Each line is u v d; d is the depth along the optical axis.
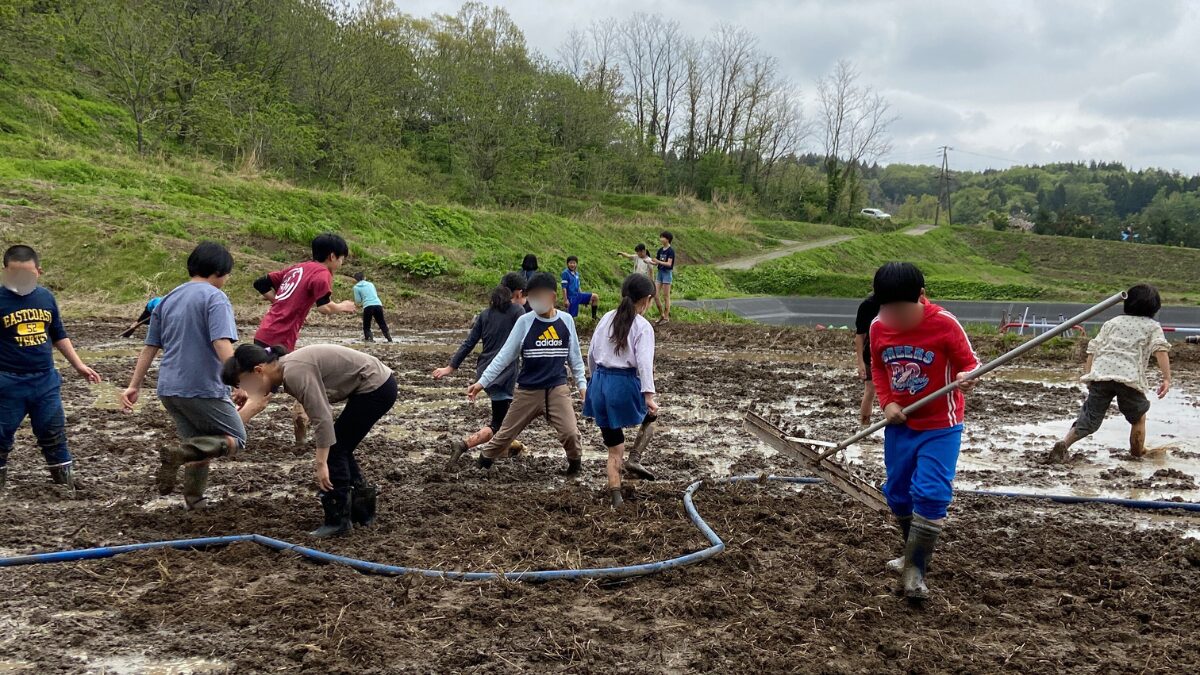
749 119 88.31
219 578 4.91
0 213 21.97
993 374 14.01
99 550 5.21
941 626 4.52
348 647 4.08
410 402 10.76
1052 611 4.75
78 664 3.92
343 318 20.50
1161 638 4.44
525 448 8.47
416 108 60.78
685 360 15.20
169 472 5.66
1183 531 6.31
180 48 40.59
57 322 6.56
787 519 6.19
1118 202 170.75
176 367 5.83
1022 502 6.98
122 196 25.78
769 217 79.88
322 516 6.05
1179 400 11.78
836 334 18.55
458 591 4.82
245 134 38.47
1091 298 48.22
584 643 4.20
